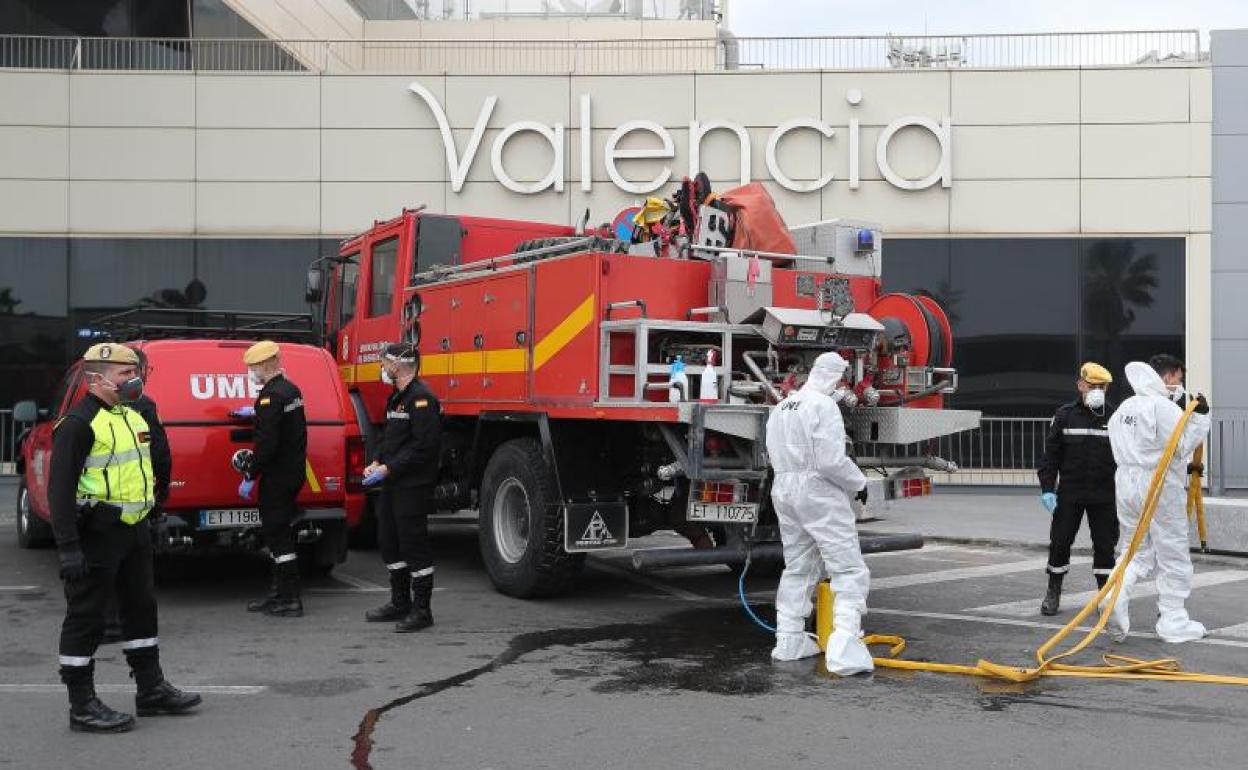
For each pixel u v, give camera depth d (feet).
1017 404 65.31
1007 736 17.85
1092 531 28.30
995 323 65.41
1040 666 21.91
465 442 33.45
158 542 28.12
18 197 66.90
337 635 25.35
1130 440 25.67
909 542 28.14
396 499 26.02
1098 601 24.52
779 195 66.03
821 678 21.54
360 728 18.21
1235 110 64.49
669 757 16.74
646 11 86.69
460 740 17.57
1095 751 17.10
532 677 21.52
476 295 31.63
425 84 66.90
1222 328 64.64
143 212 67.26
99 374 17.95
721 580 33.63
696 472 24.39
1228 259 64.64
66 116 67.10
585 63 74.43
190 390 28.84
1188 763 16.55
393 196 67.10
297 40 72.79
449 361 32.99
